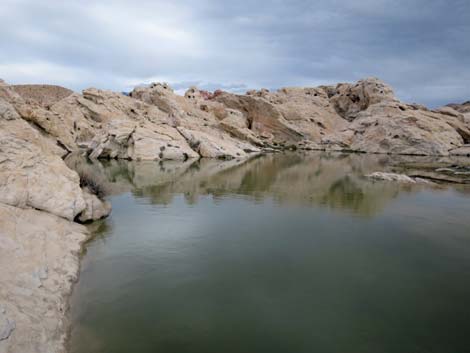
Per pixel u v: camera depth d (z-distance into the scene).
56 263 8.31
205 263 9.66
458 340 6.43
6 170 10.53
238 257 10.19
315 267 9.60
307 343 6.25
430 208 17.36
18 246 7.89
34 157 12.00
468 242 12.05
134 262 9.58
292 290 8.24
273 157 50.44
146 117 59.09
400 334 6.59
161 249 10.64
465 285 8.72
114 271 8.95
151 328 6.53
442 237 12.58
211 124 66.94
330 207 17.20
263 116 77.19
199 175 28.27
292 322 6.90
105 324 6.57
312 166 37.88
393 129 62.69
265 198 19.19
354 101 85.38
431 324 6.95
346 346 6.19
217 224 13.57
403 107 69.25
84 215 12.86
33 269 7.40
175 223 13.60
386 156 54.53
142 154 39.06
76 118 50.28
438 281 8.91
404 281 8.87
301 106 82.12
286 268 9.48
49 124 39.19
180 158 41.69
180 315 7.02
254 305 7.51
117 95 59.09
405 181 26.44
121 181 23.95
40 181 11.41
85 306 7.17
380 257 10.48
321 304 7.62
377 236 12.55
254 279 8.77
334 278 8.94
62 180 12.40
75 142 46.72
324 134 76.06
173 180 25.19
